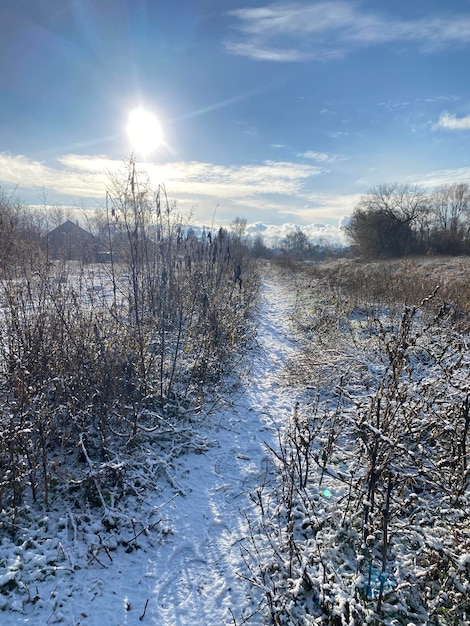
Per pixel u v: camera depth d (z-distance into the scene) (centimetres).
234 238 1653
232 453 464
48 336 462
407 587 261
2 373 407
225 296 927
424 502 309
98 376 429
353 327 897
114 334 515
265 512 360
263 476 419
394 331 759
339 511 337
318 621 250
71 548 304
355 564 294
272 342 938
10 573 269
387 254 3681
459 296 931
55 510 339
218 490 397
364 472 350
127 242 637
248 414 564
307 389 636
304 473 408
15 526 312
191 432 487
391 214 3834
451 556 249
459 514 268
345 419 435
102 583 281
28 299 523
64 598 265
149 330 605
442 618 249
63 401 416
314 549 299
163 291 701
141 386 484
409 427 308
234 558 312
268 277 2925
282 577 288
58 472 362
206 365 605
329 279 1675
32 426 342
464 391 353
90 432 427
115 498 362
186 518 355
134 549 316
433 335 558
